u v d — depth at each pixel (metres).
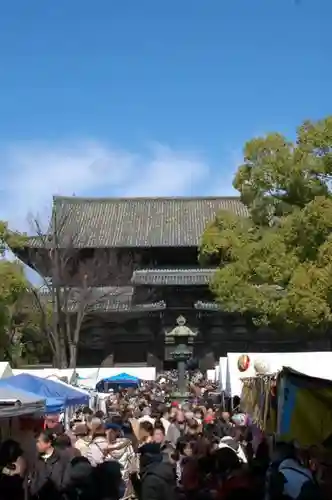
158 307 70.94
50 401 16.06
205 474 9.70
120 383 41.12
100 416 17.52
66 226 69.69
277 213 40.12
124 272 72.12
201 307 70.88
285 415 10.60
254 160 39.59
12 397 11.61
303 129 38.53
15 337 50.41
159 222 79.75
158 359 72.38
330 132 37.56
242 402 20.97
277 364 18.86
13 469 9.74
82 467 9.77
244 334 72.19
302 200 39.22
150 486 8.88
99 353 72.38
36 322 49.28
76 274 59.50
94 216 80.19
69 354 50.03
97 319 71.50
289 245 36.81
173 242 75.25
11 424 13.27
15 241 40.88
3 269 40.09
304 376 10.14
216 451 9.97
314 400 10.61
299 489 9.03
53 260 47.34
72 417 23.02
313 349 70.56
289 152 38.84
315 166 37.94
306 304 34.78
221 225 40.66
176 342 32.31
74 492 9.73
